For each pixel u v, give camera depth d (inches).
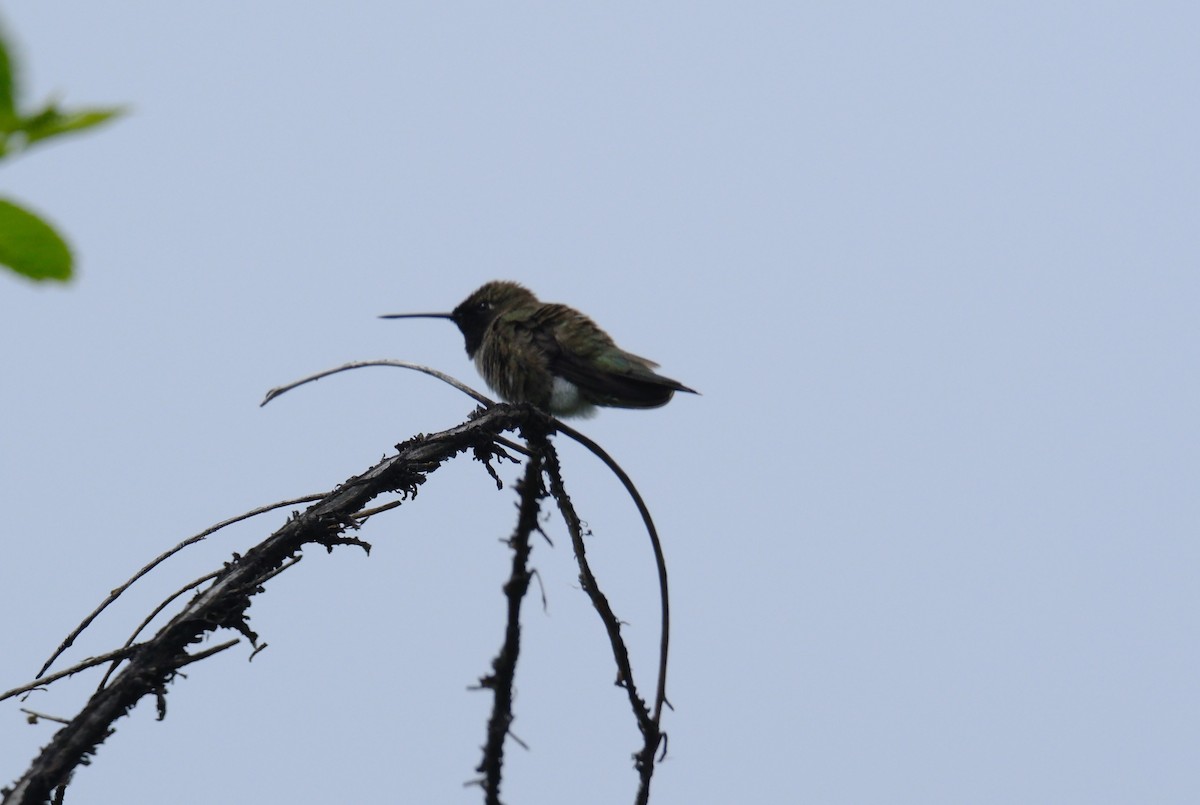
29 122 79.4
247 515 247.3
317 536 247.6
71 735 202.5
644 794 305.1
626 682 304.8
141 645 219.5
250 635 227.8
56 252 92.7
